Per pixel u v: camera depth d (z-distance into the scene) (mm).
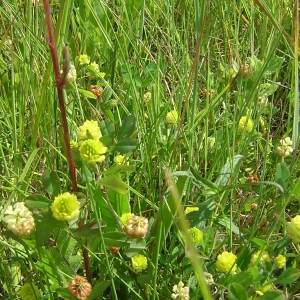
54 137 266
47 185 192
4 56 331
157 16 356
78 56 318
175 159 261
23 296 198
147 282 208
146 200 231
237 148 283
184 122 301
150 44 331
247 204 256
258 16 382
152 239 224
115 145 193
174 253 225
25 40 279
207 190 232
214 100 265
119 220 201
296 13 235
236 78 262
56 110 263
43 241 177
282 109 341
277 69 289
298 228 199
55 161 262
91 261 224
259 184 237
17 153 246
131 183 263
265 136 309
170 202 213
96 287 182
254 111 292
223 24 321
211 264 220
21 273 225
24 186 227
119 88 326
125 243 190
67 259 195
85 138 198
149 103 298
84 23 337
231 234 226
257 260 198
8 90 296
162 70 328
